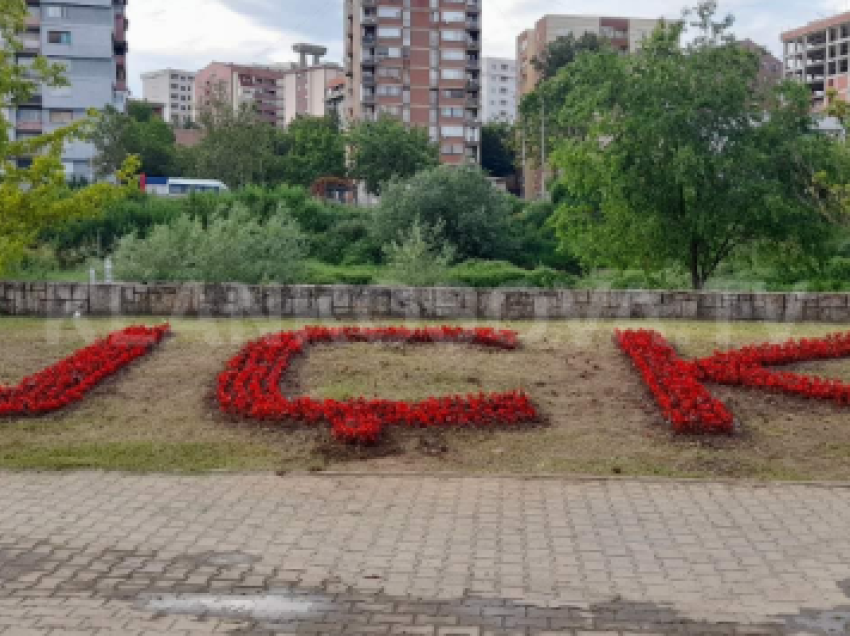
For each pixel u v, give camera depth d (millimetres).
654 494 7375
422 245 22828
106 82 72750
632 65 23062
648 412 9445
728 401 9664
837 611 5191
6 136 15383
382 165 67625
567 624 5016
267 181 70875
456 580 5633
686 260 23625
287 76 146250
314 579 5660
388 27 90875
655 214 22625
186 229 19906
